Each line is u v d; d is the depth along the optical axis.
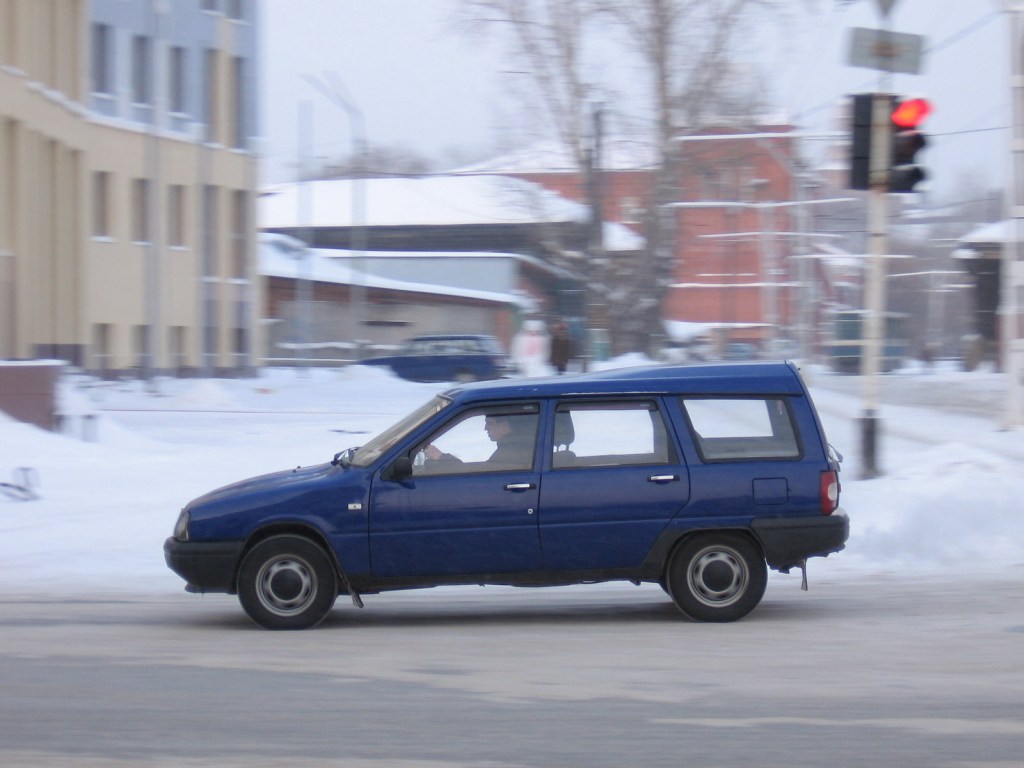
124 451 36.28
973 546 21.83
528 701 12.73
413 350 85.19
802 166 77.06
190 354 92.62
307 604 16.42
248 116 97.62
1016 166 39.84
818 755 10.94
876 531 22.23
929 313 151.88
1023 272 40.22
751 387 16.84
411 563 16.31
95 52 85.12
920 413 53.19
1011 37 38.53
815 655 14.74
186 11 91.94
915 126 27.75
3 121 60.00
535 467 16.47
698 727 11.78
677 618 17.09
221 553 16.25
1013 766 10.65
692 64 59.88
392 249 138.75
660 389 16.77
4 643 15.66
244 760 10.84
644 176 61.59
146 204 89.19
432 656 14.83
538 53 60.16
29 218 64.50
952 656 14.66
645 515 16.41
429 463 16.50
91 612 17.88
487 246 136.62
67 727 11.86
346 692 13.13
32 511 26.67
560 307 84.44
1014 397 41.03
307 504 16.30
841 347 98.56
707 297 110.31
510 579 16.44
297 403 61.59
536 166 63.34
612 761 10.80
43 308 71.44
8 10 62.62
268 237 123.75
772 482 16.50
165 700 12.82
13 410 38.09
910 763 10.72
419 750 11.11
